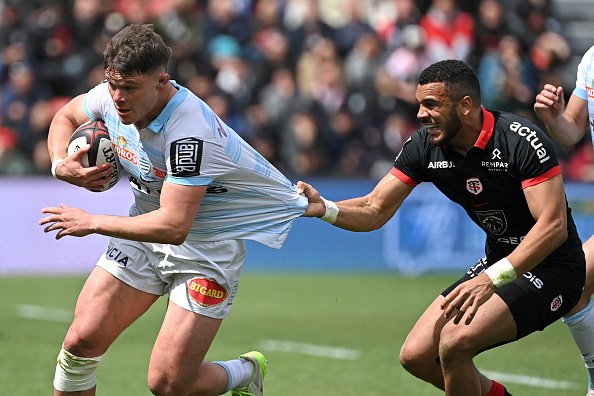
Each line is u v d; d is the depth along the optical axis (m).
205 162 15.54
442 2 56.31
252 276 47.34
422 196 48.47
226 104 50.34
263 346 28.89
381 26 58.47
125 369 24.91
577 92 20.14
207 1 57.84
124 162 16.61
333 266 49.12
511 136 16.30
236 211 16.95
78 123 17.52
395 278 46.94
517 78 54.66
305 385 22.95
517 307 16.30
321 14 58.84
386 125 52.31
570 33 67.00
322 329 32.31
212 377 17.42
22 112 49.06
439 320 17.19
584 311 20.03
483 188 16.80
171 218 15.32
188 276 16.66
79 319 16.47
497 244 17.67
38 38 51.44
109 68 14.73
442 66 16.23
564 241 16.11
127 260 16.83
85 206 47.09
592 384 20.56
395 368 25.45
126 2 53.72
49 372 24.08
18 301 38.19
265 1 56.94
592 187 48.44
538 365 26.19
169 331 16.41
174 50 51.38
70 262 47.62
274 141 50.94
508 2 58.66
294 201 17.45
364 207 18.31
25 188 46.84
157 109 15.48
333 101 53.25
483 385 17.20
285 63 54.09
